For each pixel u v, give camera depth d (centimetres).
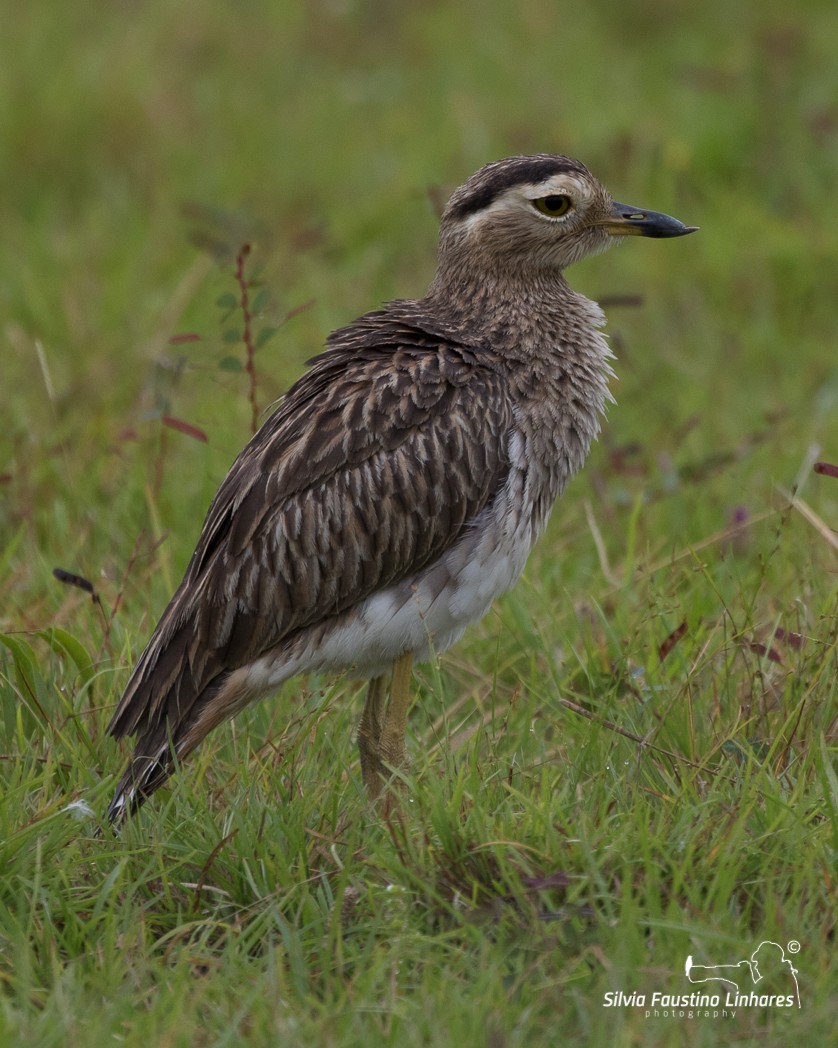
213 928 857
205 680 985
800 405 1520
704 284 1755
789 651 1045
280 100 2220
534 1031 773
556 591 1226
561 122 2058
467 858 872
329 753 1029
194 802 947
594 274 1784
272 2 2500
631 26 2458
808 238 1781
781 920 816
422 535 994
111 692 1055
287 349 1580
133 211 1909
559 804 911
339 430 986
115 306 1652
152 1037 745
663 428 1476
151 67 2239
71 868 894
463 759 998
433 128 2094
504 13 2480
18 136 2041
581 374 1059
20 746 990
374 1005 777
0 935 850
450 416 997
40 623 1135
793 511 1266
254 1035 759
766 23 2352
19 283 1702
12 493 1312
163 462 1337
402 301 1105
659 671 1057
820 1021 764
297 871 895
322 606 991
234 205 1881
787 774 951
